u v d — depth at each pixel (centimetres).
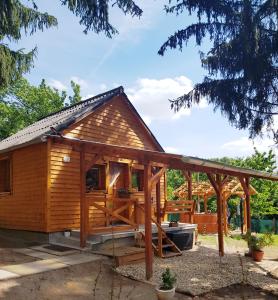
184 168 1055
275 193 2823
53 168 1237
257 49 1025
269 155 2803
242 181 1375
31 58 1207
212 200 3053
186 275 949
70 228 1266
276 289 873
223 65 1106
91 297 738
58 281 793
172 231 1341
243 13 1015
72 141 992
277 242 1728
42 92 3133
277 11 1019
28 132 1550
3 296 672
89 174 1384
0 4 984
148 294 778
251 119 1154
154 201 1628
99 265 940
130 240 1209
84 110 1389
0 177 1480
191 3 1077
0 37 1142
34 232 1252
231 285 891
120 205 1446
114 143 1502
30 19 1094
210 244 1502
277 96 1117
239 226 2575
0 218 1442
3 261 911
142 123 1636
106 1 876
